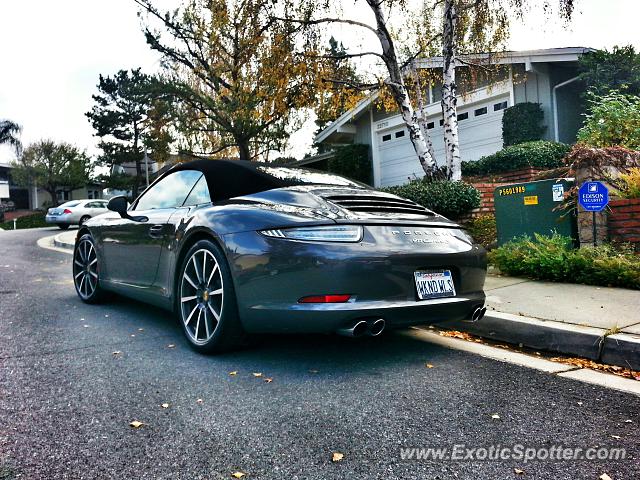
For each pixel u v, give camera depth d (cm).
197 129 1435
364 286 243
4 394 229
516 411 210
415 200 708
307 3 783
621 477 157
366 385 241
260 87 942
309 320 241
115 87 3409
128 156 3406
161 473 160
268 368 267
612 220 491
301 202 279
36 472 161
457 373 260
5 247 1163
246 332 277
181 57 1388
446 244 281
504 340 328
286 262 246
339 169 1655
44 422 199
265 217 265
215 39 1070
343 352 299
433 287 268
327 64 856
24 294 519
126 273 396
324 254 240
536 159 986
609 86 1053
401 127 1520
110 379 250
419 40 954
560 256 457
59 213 1889
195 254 301
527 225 548
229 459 169
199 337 297
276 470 162
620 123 747
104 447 178
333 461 167
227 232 273
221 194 322
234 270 266
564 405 217
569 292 405
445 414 206
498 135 1248
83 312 423
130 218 393
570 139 1153
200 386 240
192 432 190
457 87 1320
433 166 809
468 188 732
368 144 1636
